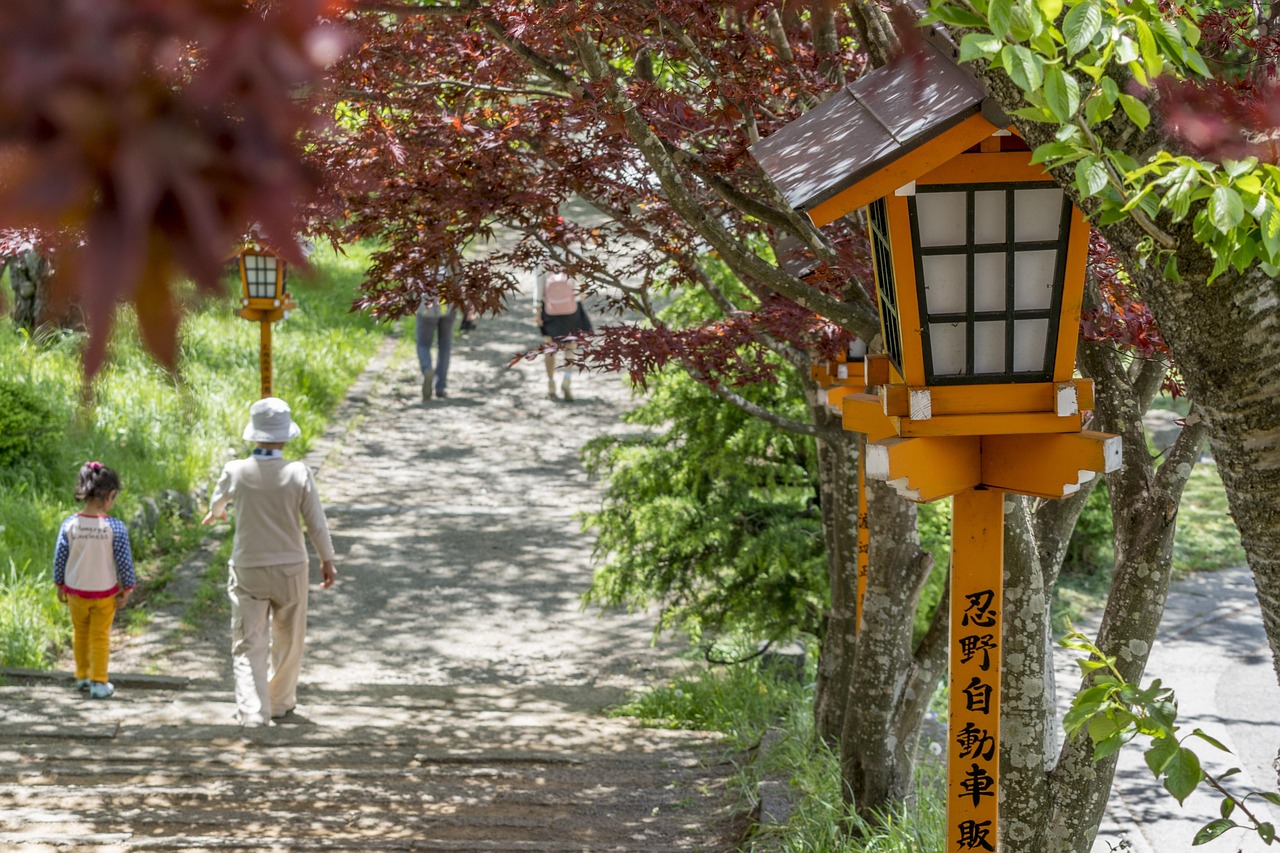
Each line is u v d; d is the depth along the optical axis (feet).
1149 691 17.60
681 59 31.19
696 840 37.04
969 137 18.66
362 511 81.46
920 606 57.62
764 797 37.93
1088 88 13.65
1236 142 12.98
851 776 35.99
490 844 35.65
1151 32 13.07
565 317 107.34
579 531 79.77
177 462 76.54
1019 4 12.37
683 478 56.85
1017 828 25.77
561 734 47.70
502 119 34.60
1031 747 25.57
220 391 88.84
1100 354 26.84
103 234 2.89
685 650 62.23
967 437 21.59
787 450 56.29
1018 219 19.94
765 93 30.04
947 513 57.67
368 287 36.29
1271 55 20.11
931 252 19.99
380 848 35.19
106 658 50.67
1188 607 74.90
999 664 22.79
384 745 45.42
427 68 33.68
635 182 35.91
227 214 3.06
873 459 20.51
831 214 18.92
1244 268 12.76
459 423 101.76
